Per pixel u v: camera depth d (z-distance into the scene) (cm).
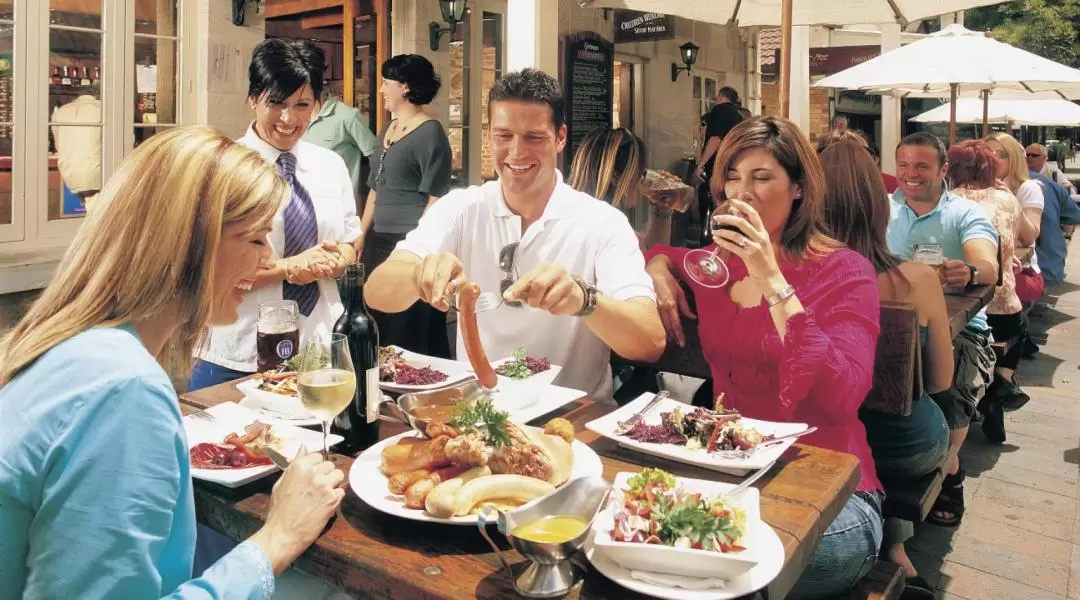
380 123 705
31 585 117
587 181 384
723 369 245
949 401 357
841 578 203
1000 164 673
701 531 135
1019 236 593
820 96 1453
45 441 116
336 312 296
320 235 299
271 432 186
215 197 131
